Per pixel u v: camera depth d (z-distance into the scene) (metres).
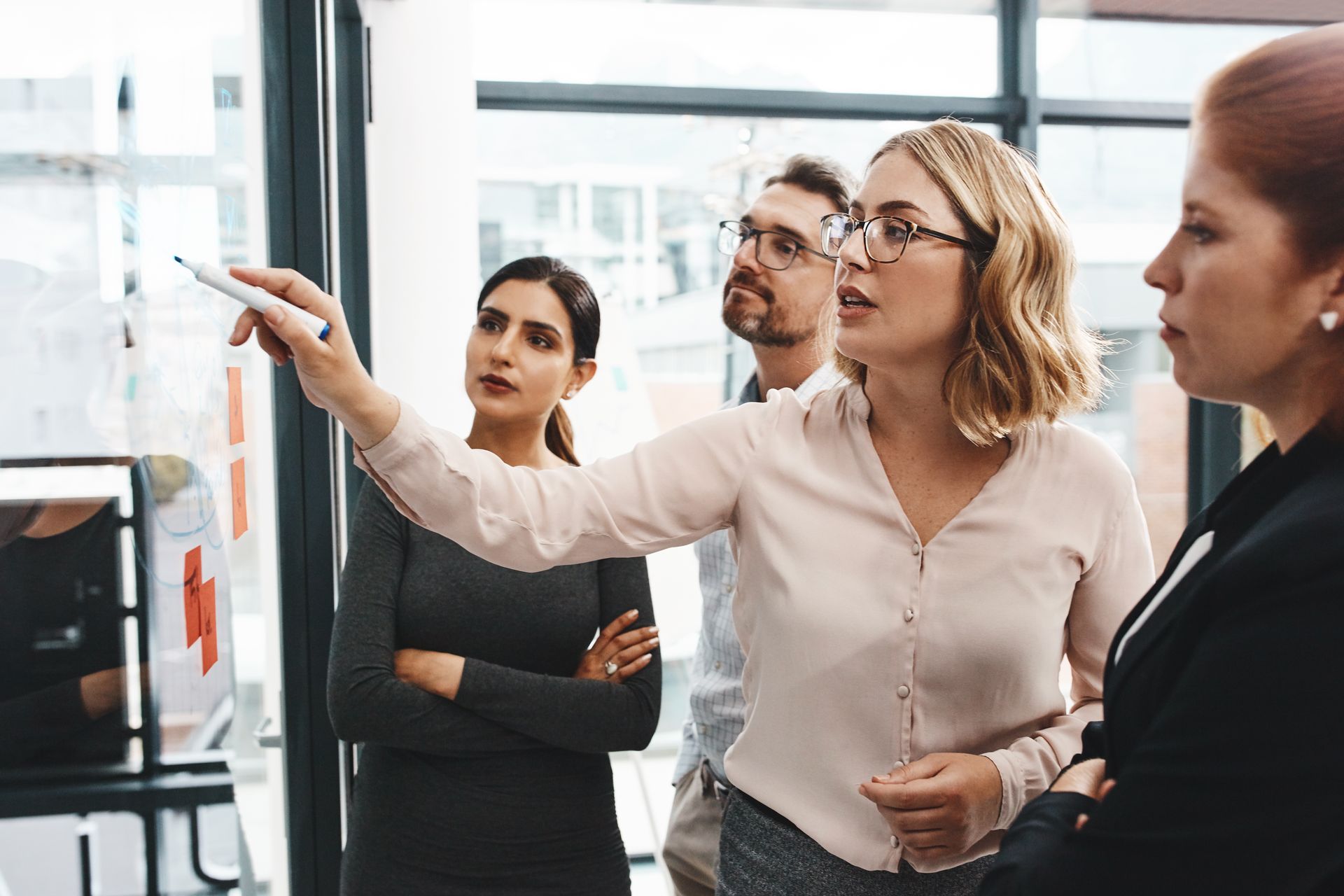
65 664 0.66
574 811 1.27
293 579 1.42
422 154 2.52
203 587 0.95
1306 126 0.51
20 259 0.58
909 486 0.98
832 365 1.34
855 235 0.94
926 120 2.99
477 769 1.25
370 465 0.87
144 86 0.79
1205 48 3.03
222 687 1.02
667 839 1.54
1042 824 0.61
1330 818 0.46
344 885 1.27
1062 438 1.00
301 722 1.45
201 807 0.94
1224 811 0.48
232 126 1.08
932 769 0.87
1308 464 0.55
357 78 2.24
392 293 2.53
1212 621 0.53
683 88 2.88
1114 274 3.18
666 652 3.02
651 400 3.03
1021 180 0.93
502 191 2.92
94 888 0.71
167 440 0.84
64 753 0.66
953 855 0.91
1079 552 0.96
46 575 0.63
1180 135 3.09
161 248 0.83
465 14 2.55
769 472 0.99
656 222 3.01
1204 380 0.57
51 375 0.62
